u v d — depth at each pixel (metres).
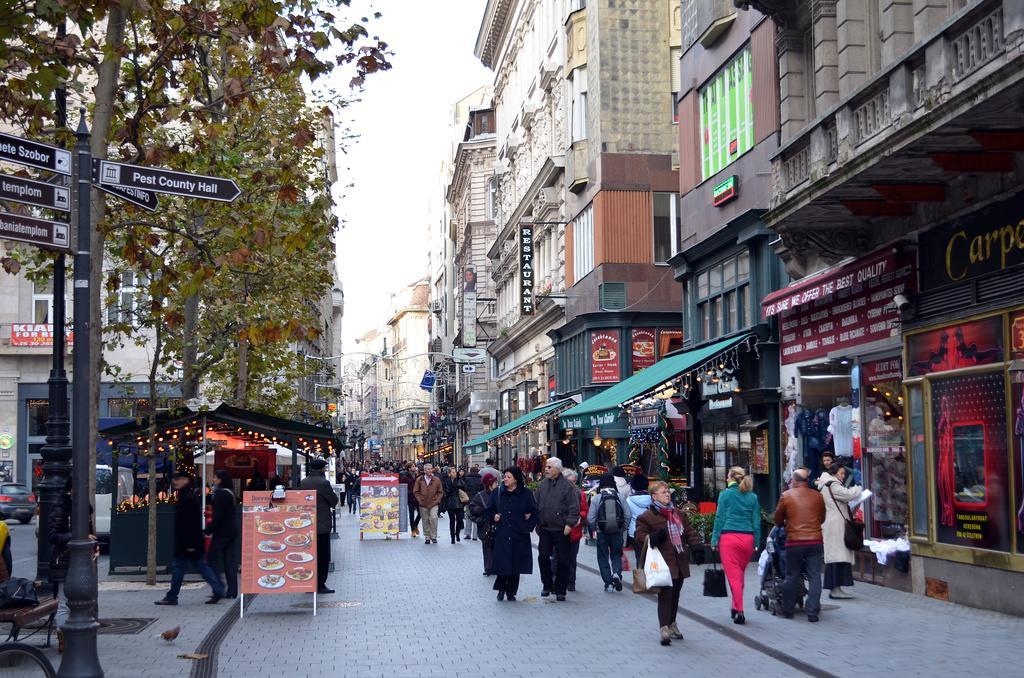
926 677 9.76
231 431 23.23
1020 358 13.52
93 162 9.66
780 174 17.66
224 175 18.00
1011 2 10.88
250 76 15.04
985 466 14.27
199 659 11.15
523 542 16.02
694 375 23.72
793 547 13.45
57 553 13.01
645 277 36.16
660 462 27.44
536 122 47.94
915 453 16.20
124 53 12.52
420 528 38.28
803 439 20.62
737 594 13.19
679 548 12.01
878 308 17.36
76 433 9.18
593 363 36.22
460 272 85.06
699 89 26.52
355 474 53.12
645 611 14.81
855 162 14.28
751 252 22.94
